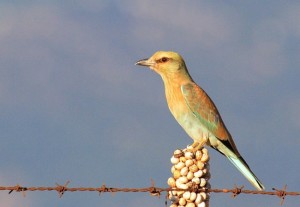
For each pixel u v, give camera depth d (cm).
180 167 879
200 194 877
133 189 888
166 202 882
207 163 887
